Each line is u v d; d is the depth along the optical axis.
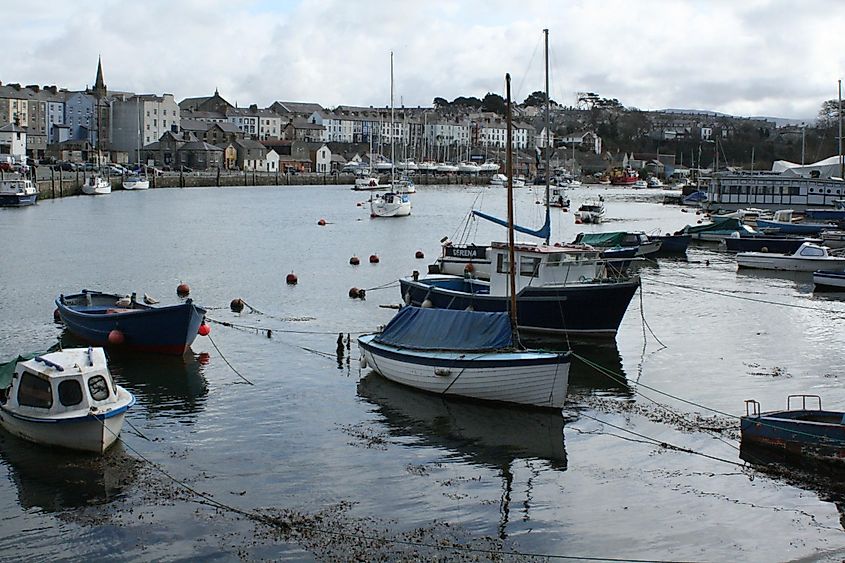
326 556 19.25
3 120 190.88
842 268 61.31
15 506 21.64
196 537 20.11
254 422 28.05
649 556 19.48
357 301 49.72
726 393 31.34
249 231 91.31
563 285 38.94
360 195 163.38
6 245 74.38
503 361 28.89
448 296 41.47
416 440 26.50
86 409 25.00
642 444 26.17
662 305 48.69
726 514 21.56
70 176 144.75
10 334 39.53
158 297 50.44
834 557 19.47
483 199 159.50
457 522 21.02
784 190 103.94
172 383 32.25
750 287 55.66
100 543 19.84
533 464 24.67
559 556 19.41
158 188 170.88
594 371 34.16
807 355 37.00
